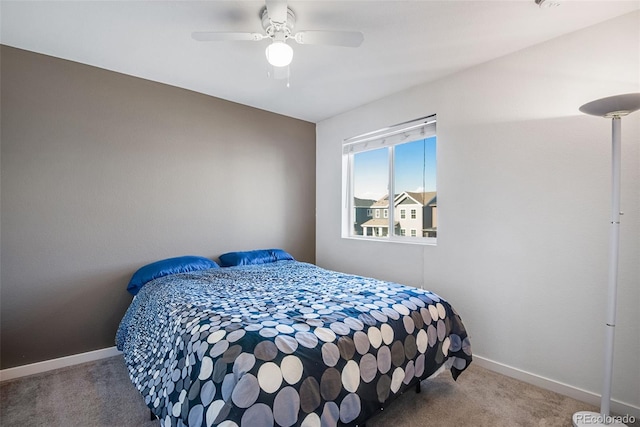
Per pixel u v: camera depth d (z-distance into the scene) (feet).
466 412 5.78
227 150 10.58
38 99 7.41
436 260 8.80
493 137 7.64
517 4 5.67
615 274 5.24
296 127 12.48
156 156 9.11
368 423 5.43
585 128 6.30
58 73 7.66
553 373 6.64
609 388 5.28
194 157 9.84
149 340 5.82
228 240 10.60
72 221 7.82
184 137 9.63
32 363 7.28
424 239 9.68
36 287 7.36
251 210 11.18
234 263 9.82
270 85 9.36
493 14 5.97
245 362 3.64
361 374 4.44
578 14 5.91
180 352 4.43
